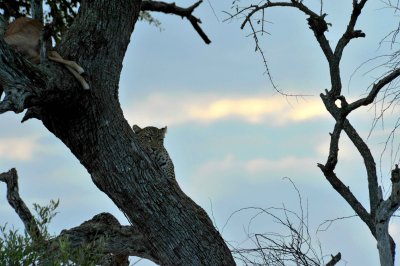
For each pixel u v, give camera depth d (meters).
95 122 26.97
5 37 27.94
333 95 29.31
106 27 27.44
